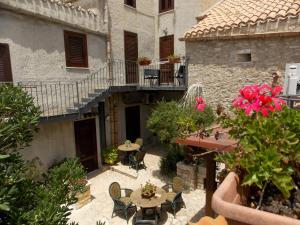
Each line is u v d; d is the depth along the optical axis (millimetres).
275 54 8539
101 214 7676
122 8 12234
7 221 2227
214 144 3156
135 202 6949
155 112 9344
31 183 2723
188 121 3418
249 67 9148
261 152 1402
